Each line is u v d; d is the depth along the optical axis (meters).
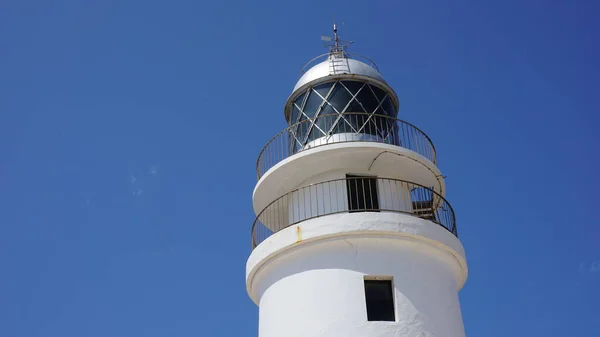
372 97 19.30
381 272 16.36
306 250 16.88
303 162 18.02
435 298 16.55
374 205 18.03
